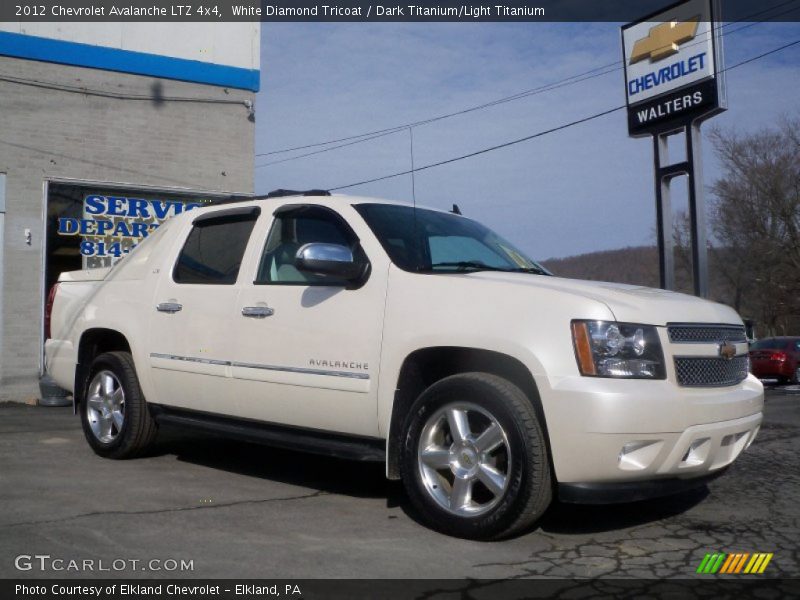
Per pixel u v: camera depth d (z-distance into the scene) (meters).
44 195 11.59
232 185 13.06
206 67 12.86
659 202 16.97
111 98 12.14
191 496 5.12
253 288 5.29
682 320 4.29
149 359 5.91
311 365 4.86
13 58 11.42
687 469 4.13
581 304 4.04
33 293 11.48
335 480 5.68
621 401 3.86
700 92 15.88
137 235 12.48
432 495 4.36
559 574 3.74
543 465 4.00
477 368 4.55
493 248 5.49
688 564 3.90
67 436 7.57
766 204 42.62
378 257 4.78
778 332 48.53
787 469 6.25
